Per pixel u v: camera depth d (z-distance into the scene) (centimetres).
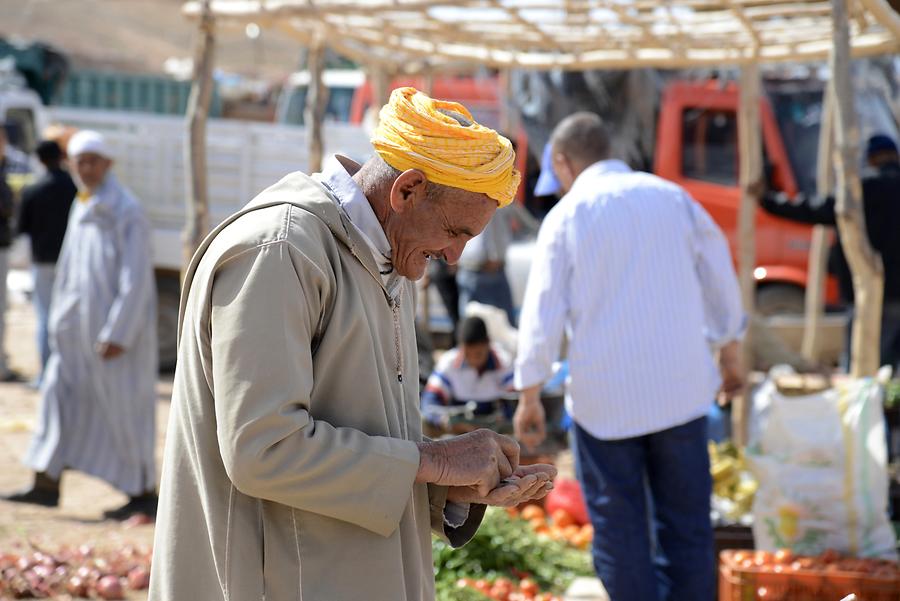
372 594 295
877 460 623
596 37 849
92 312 827
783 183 1482
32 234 1255
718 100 1469
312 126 970
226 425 278
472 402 879
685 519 554
